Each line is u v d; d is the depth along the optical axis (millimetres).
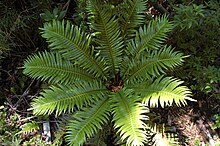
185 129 3438
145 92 2900
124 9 3186
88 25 3322
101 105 2904
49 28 2898
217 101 3623
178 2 3803
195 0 3781
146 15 3500
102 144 3049
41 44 3814
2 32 3299
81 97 2918
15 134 3213
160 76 2906
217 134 3412
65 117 3168
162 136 3039
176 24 3109
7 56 3670
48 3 3568
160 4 3693
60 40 2928
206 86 3254
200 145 3334
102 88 3119
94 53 3256
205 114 3553
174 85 2785
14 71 3740
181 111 3559
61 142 3145
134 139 2521
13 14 3445
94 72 3154
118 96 2959
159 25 2990
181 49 3566
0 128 3203
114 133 3150
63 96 2848
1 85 3668
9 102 3496
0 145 3094
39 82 3670
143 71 3012
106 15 3018
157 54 2957
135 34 3225
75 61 3033
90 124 2703
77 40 2990
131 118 2658
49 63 2957
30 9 3559
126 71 3150
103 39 3117
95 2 3018
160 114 3498
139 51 3045
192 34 3402
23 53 3799
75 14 3471
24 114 3451
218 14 3281
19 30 3584
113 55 3182
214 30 3516
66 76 2992
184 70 3436
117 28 3094
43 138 3285
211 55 3521
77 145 2574
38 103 2758
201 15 3188
